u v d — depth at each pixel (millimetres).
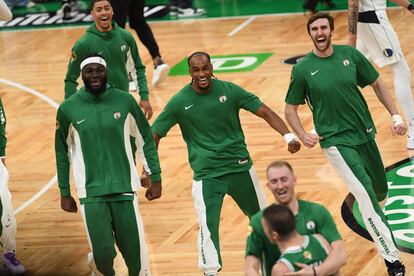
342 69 12852
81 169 12297
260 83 23109
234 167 12773
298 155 18266
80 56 15242
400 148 18125
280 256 9930
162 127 12844
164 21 30922
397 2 17875
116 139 12273
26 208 16891
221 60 25594
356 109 12891
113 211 12305
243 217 15578
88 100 12289
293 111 13133
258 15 30688
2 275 14117
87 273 14078
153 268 14023
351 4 17172
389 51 17781
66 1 31922
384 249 12711
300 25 28906
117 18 22125
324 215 10039
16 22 32219
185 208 16266
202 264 12500
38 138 20734
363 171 12789
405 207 15414
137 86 15945
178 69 25203
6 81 25453
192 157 12867
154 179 12602
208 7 32375
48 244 15250
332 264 9578
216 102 12672
